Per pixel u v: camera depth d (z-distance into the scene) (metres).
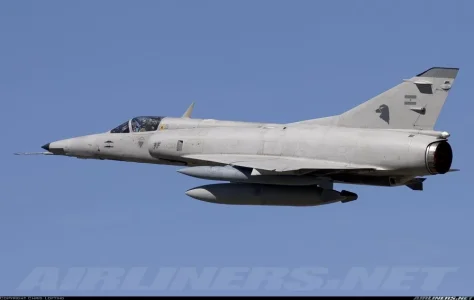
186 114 128.38
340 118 117.44
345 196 116.00
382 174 114.44
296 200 115.88
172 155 123.56
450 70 113.44
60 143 131.25
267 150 117.94
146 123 127.81
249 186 117.06
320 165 113.38
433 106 113.81
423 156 111.38
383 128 115.38
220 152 120.25
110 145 128.62
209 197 117.69
